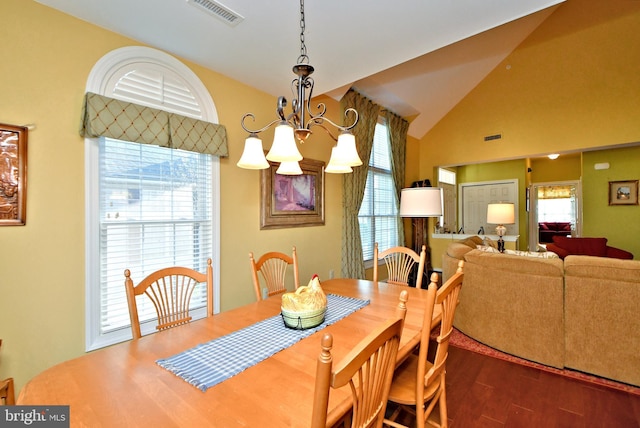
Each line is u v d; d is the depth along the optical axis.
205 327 1.51
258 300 2.02
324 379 0.65
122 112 1.97
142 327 2.16
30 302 1.70
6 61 1.62
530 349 2.51
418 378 1.30
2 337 1.61
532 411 1.89
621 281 2.14
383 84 4.16
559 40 4.36
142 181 2.19
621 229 4.93
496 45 4.40
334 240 3.87
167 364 1.13
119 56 2.02
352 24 1.96
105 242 2.01
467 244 3.76
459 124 5.41
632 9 3.84
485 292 2.78
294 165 1.93
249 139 1.56
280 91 3.00
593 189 5.16
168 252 2.35
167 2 1.73
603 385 2.15
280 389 0.97
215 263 2.57
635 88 3.88
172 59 2.30
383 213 5.03
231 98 2.71
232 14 1.85
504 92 4.89
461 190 7.31
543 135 4.54
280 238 3.17
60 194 1.80
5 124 1.61
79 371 1.09
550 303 2.40
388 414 1.89
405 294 0.95
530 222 7.39
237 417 0.84
